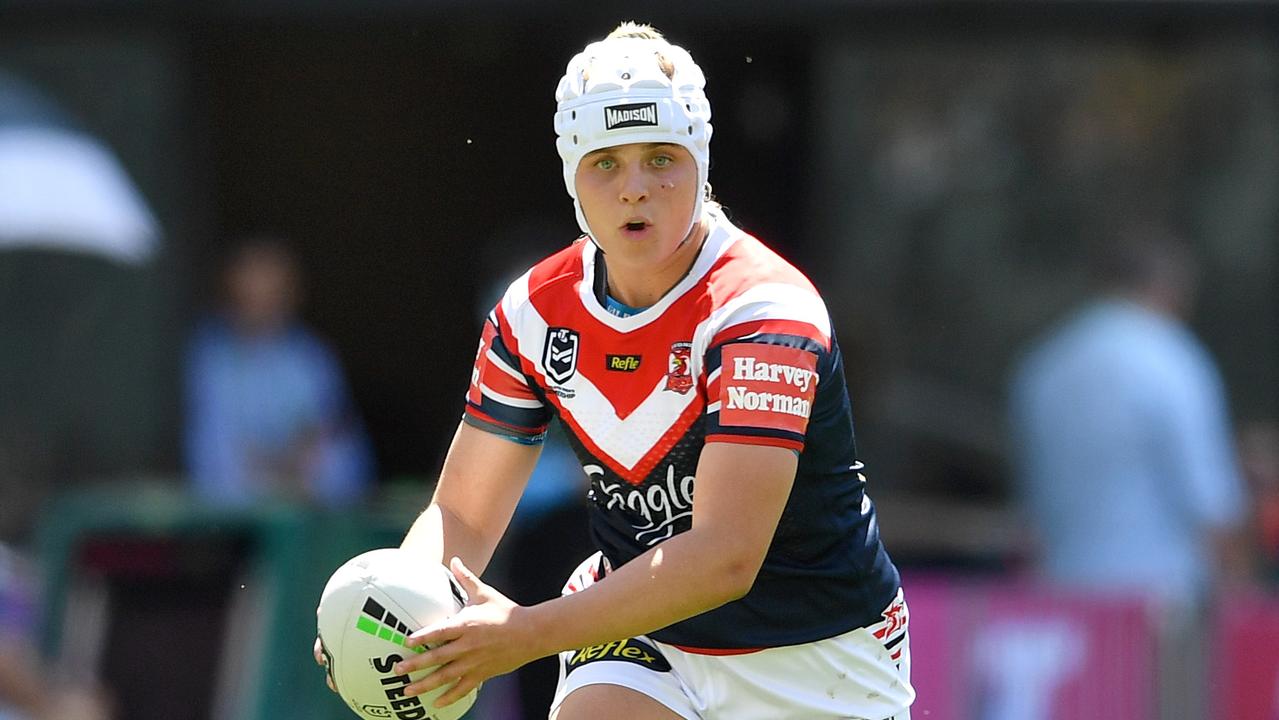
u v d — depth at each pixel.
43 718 16.83
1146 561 24.86
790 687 12.06
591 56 11.09
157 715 20.59
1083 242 30.72
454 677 10.65
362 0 27.05
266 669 20.33
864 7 27.69
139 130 29.12
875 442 29.98
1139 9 27.92
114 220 26.47
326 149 41.00
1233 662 23.12
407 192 42.00
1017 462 28.84
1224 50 29.98
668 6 27.16
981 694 23.17
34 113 27.28
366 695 11.18
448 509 12.34
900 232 31.06
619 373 11.42
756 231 32.16
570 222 42.19
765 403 10.80
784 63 31.06
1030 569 26.34
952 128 30.73
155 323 29.34
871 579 12.10
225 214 39.94
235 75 39.31
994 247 30.89
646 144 10.88
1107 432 25.02
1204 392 25.59
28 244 26.02
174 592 20.88
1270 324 30.64
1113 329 25.25
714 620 11.96
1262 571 27.67
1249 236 30.62
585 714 11.95
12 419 29.00
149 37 28.33
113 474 29.02
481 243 42.44
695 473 11.45
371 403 42.69
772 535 10.91
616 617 10.55
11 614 21.02
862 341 28.39
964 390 30.67
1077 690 23.19
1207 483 25.08
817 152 31.11
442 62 40.22
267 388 28.47
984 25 28.23
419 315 42.84
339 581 11.32
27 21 27.28
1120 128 30.53
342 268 42.19
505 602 10.65
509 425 12.21
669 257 11.20
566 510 21.25
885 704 12.41
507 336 12.00
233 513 20.80
